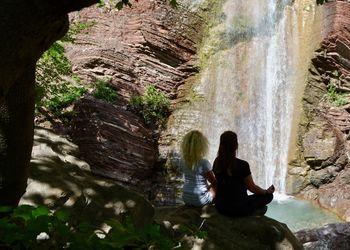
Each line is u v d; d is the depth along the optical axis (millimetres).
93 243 1874
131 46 15148
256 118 14844
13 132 2883
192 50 16188
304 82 14250
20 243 1897
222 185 5609
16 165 2947
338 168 12664
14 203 3033
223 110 15000
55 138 6492
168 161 13422
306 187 12773
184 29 16047
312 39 14922
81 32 14867
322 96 14258
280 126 14250
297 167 13141
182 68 15773
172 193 12484
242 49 15938
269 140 14312
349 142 13258
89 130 12172
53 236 2152
